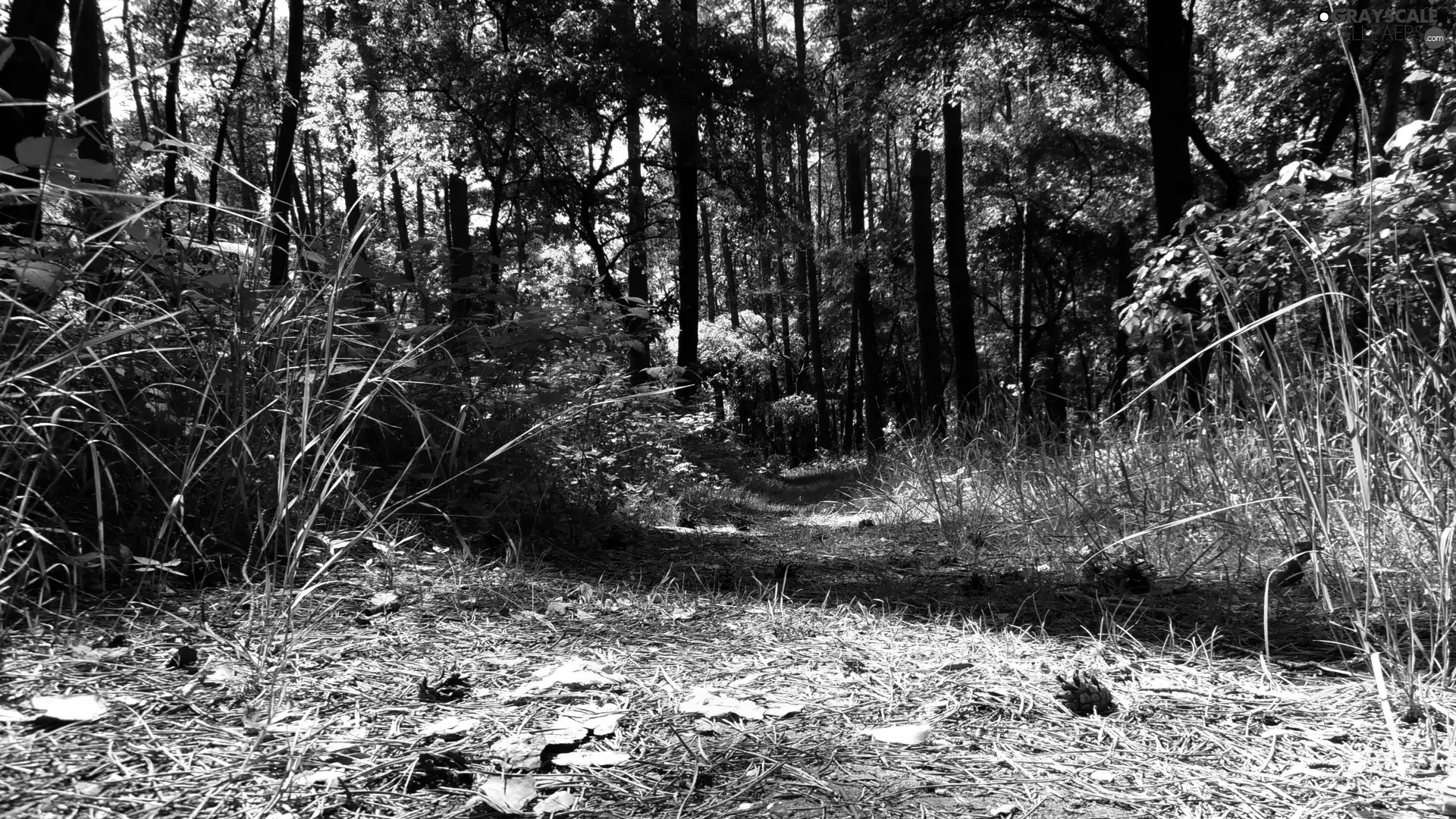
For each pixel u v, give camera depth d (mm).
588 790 1485
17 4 5320
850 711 1943
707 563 4215
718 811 1425
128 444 2822
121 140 2748
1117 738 1783
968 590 3475
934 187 27203
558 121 17797
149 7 17938
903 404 29828
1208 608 2951
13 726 1564
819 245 29766
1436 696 1953
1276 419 3145
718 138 18781
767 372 40312
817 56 27734
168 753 1517
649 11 17250
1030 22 13727
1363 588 2699
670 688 2080
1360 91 2279
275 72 18734
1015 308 29062
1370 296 2398
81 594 2365
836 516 8398
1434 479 2391
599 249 18344
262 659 2057
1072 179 25172
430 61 17562
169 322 2912
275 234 3061
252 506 2973
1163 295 5945
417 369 3971
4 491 2449
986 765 1642
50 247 2555
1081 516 4379
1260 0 15211
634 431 6211
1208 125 18781
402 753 1593
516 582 3184
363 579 2922
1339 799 1485
